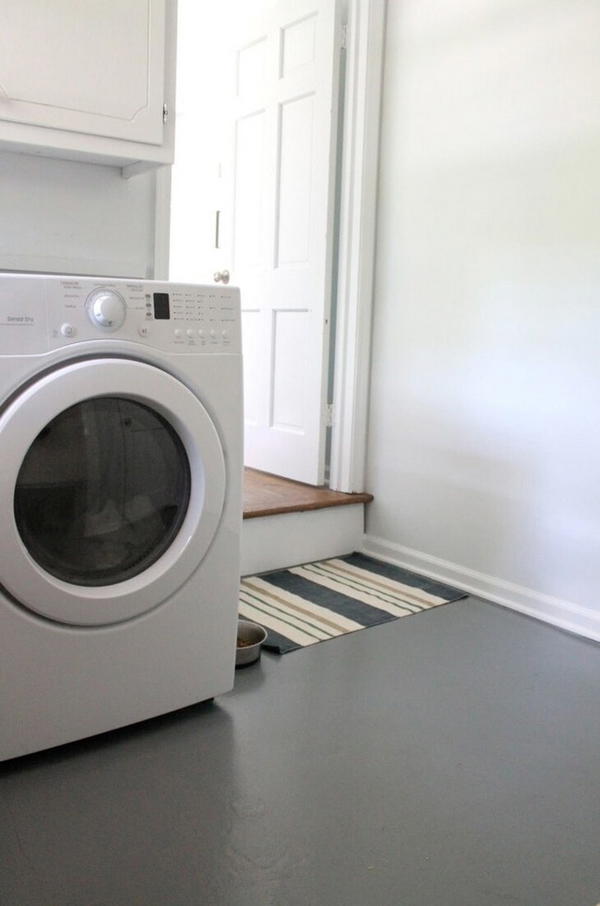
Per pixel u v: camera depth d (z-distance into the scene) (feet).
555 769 5.53
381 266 9.91
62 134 6.56
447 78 8.86
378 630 7.90
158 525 5.78
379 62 9.64
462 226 8.82
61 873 4.33
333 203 10.14
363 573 9.59
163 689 5.88
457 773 5.44
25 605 5.08
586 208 7.57
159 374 5.43
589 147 7.50
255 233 11.42
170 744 5.70
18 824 4.73
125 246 8.02
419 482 9.64
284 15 10.52
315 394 10.49
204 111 12.45
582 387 7.75
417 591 9.02
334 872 4.41
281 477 11.22
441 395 9.25
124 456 5.51
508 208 8.30
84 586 5.38
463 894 4.28
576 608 7.98
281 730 5.94
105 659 5.52
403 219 9.55
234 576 6.15
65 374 5.00
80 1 6.45
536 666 7.17
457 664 7.17
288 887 4.29
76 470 5.29
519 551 8.51
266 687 6.63
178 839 4.65
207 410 5.83
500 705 6.43
